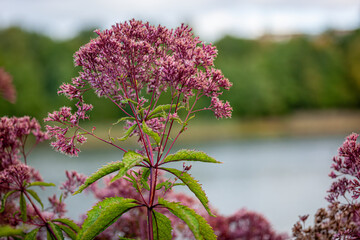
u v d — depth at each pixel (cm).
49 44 9350
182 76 258
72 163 4359
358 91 11050
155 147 277
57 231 292
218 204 1955
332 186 318
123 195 433
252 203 1950
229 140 7469
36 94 7888
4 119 336
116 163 248
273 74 10750
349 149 304
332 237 325
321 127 9206
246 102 9969
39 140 344
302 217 346
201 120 8881
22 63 8288
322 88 10888
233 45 11894
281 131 8894
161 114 260
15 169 301
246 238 557
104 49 264
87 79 271
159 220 262
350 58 11312
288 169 3700
